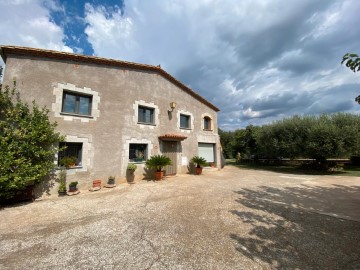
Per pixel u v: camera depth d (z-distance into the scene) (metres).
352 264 2.62
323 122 13.88
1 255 2.94
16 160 5.65
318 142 12.98
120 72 9.42
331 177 11.07
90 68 8.34
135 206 5.48
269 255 2.88
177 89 12.59
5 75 6.43
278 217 4.54
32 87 6.80
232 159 32.12
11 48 6.46
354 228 3.86
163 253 2.96
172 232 3.73
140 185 8.55
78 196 6.74
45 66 7.18
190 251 3.01
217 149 15.66
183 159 12.54
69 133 7.44
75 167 7.48
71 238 3.51
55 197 6.64
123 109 9.31
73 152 7.71
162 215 4.71
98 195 6.86
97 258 2.83
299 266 2.59
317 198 6.30
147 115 10.77
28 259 2.82
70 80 7.70
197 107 14.20
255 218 4.47
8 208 5.39
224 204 5.63
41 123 6.48
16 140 5.99
